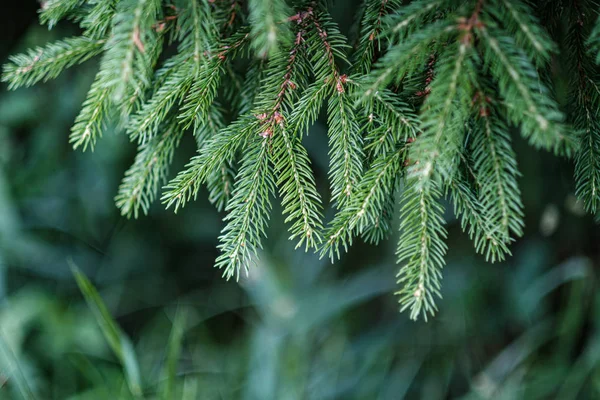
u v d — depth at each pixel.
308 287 1.40
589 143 0.74
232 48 0.75
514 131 1.11
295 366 1.22
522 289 1.31
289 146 0.74
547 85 0.74
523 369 1.24
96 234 1.47
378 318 1.58
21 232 1.37
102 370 1.20
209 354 1.40
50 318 1.22
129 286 1.56
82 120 0.73
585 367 1.18
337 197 0.74
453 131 0.69
